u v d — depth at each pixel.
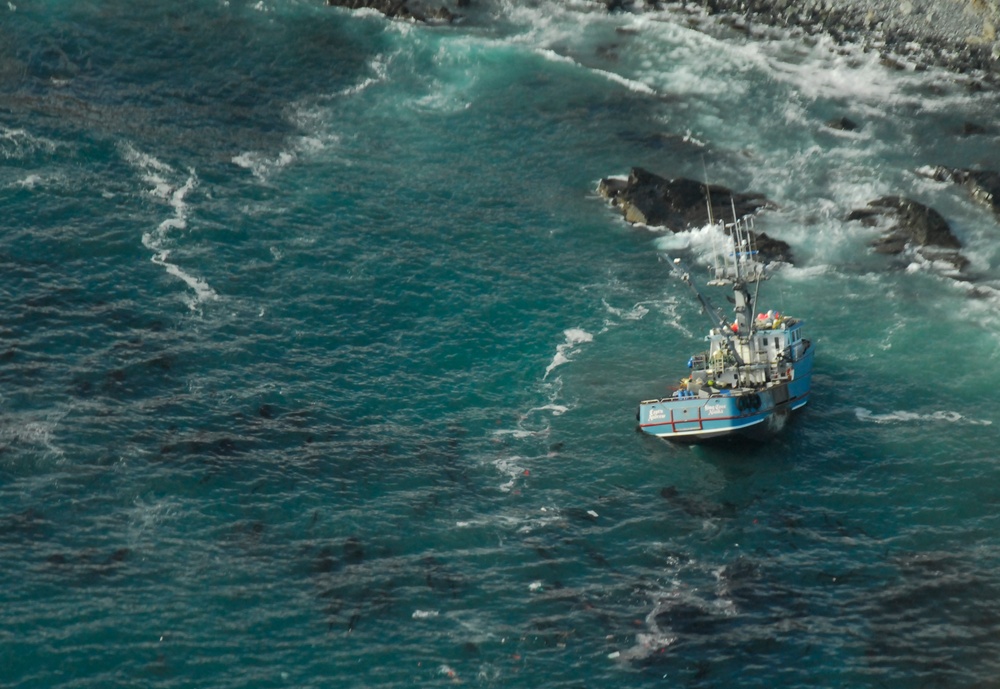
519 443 87.31
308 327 96.69
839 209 112.62
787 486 84.25
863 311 101.44
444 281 102.62
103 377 89.25
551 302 101.38
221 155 115.25
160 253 102.44
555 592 75.06
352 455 84.81
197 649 70.12
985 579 76.81
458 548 77.94
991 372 95.19
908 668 70.69
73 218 104.88
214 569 75.19
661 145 120.69
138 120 118.50
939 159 119.31
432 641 71.44
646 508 82.12
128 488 80.31
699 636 72.38
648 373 94.44
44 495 79.31
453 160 117.81
